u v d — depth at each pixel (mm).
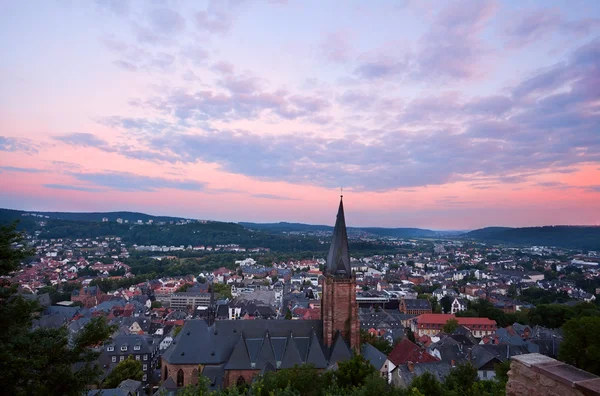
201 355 82750
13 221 32906
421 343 155875
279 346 84250
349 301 86438
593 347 68375
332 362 80750
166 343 154625
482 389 50438
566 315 180000
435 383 52438
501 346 124562
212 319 120812
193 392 47594
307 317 188500
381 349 128625
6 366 28234
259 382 50281
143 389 101438
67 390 31750
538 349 129000
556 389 15977
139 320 183875
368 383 45594
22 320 32062
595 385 14711
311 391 50156
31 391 29875
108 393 76625
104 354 104438
